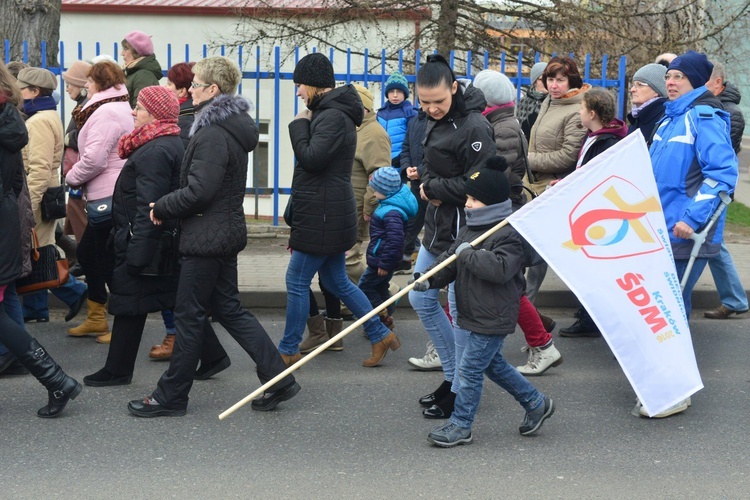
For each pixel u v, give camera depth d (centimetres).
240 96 522
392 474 442
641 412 523
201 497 414
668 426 510
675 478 439
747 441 488
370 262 655
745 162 2394
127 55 798
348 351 657
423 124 805
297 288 586
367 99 696
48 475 437
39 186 630
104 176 648
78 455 462
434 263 495
